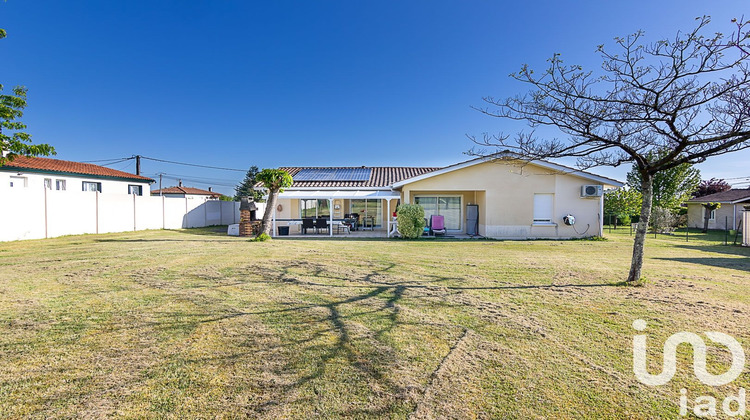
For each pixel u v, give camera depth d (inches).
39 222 735.7
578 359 161.2
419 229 769.6
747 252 549.6
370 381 141.4
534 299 261.1
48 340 181.9
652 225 1047.0
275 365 155.2
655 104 273.1
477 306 243.8
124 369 151.0
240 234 842.8
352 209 989.2
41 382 140.0
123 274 350.0
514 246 620.1
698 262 438.3
